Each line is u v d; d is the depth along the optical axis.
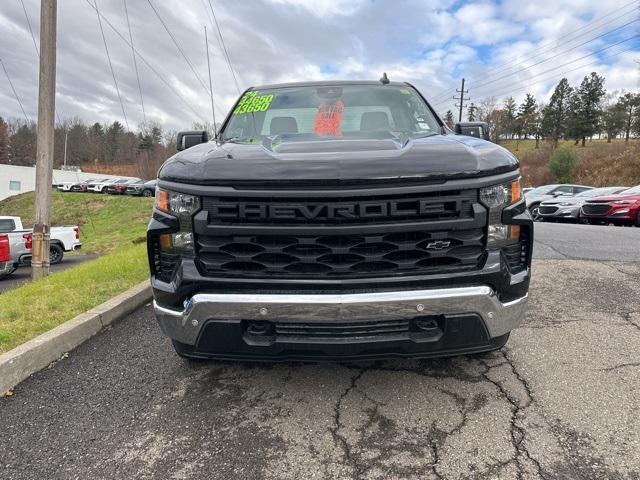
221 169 2.24
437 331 2.30
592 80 65.06
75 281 5.80
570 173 42.47
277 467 2.08
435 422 2.38
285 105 3.65
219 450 2.22
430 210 2.19
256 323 2.31
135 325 4.15
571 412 2.41
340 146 2.49
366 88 3.83
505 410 2.46
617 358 3.03
